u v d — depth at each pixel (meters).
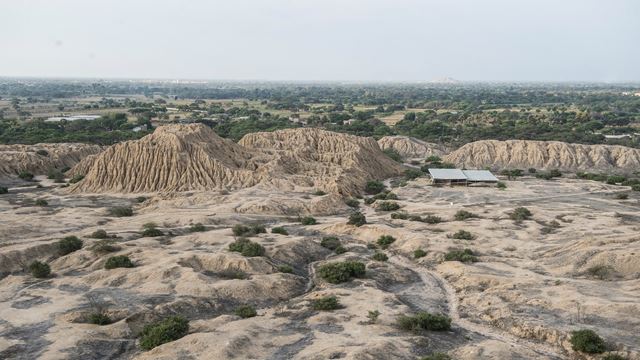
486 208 84.31
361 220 74.69
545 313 41.66
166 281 48.50
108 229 69.81
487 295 46.25
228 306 44.91
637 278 48.97
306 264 58.28
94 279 49.78
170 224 73.62
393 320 40.44
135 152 103.81
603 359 34.22
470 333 39.59
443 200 93.81
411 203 91.25
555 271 53.22
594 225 71.19
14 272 53.31
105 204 88.88
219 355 33.06
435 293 49.09
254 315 42.09
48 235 66.44
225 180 100.94
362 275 52.38
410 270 56.16
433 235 68.00
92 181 101.62
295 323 40.22
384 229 69.81
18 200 90.19
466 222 74.44
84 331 38.16
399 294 48.56
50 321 40.47
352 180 105.19
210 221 75.06
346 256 60.34
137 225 72.62
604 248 55.41
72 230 69.38
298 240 62.00
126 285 48.41
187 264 52.66
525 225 72.19
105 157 104.19
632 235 60.03
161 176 100.25
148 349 35.78
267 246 59.47
